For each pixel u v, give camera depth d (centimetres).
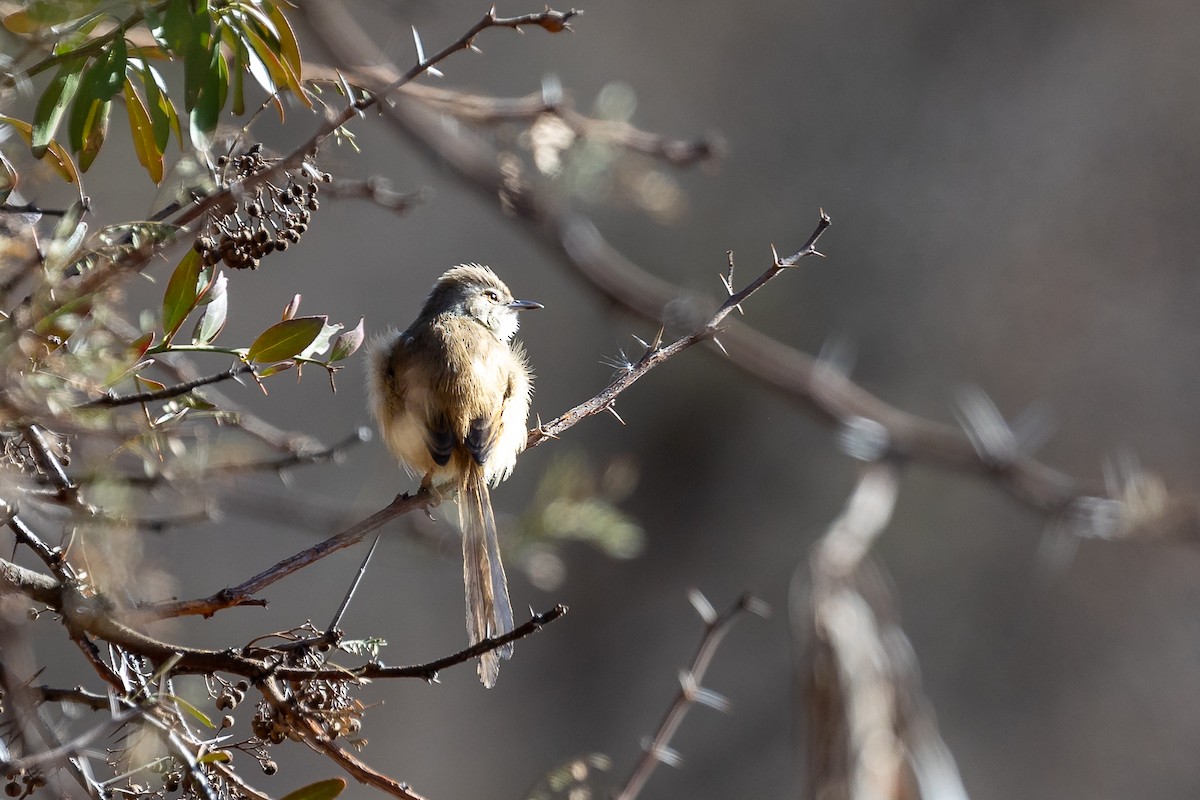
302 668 423
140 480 443
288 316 425
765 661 1734
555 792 528
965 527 1694
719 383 1792
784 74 1800
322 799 409
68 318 368
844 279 1755
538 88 1709
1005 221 1769
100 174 1030
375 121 1505
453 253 1692
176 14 399
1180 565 1681
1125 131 1769
